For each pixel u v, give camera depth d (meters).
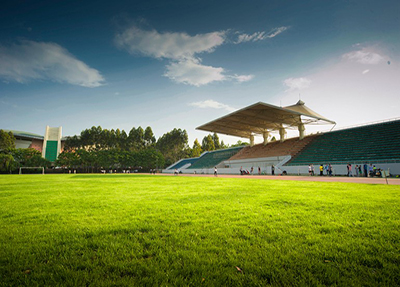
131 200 9.27
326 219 5.62
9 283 2.83
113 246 3.97
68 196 10.96
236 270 3.13
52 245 4.08
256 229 4.87
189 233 4.64
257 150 62.94
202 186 16.31
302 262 3.31
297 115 46.78
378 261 3.32
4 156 73.94
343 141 43.91
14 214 6.75
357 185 15.45
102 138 107.19
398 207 6.97
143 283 2.82
